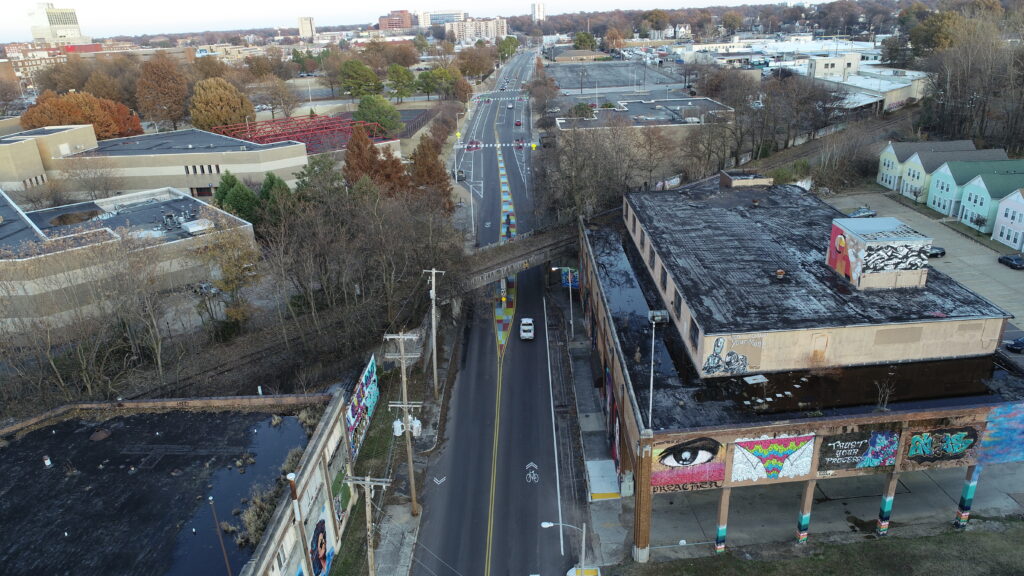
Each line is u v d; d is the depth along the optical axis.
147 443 42.03
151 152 116.44
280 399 45.69
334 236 70.62
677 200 76.62
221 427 43.62
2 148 105.06
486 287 87.44
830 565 41.72
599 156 93.62
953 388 43.84
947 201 102.56
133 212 92.50
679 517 46.88
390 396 62.91
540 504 49.00
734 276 54.22
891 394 43.31
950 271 83.88
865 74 174.50
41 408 56.53
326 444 41.62
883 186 118.25
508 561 43.81
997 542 42.88
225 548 33.19
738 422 40.78
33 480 38.59
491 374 67.19
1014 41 144.88
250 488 37.53
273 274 67.25
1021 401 41.47
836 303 48.84
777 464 41.28
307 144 134.50
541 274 92.06
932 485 48.88
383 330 68.81
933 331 46.31
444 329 76.38
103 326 59.78
